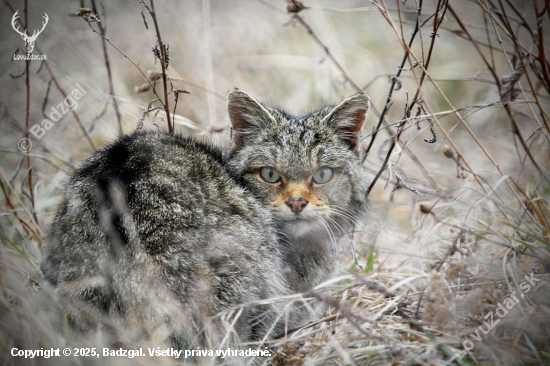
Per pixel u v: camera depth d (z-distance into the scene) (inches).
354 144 323.3
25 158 385.4
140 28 572.1
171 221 238.2
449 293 248.5
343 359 225.1
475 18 563.2
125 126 414.0
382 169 323.6
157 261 228.2
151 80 326.0
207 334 226.8
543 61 283.6
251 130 320.8
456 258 277.6
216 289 237.3
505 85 281.4
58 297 237.6
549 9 296.2
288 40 602.9
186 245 235.3
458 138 479.2
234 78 542.9
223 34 596.1
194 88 500.7
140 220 233.5
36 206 336.2
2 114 397.4
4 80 465.4
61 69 428.1
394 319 257.1
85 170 262.7
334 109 315.0
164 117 378.3
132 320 225.0
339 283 308.0
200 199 254.5
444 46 608.1
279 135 309.3
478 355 220.7
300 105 521.0
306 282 307.1
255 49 591.8
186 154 280.1
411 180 390.9
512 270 245.4
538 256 251.6
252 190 303.0
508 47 509.7
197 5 633.0
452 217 324.2
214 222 250.7
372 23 650.8
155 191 243.8
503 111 481.1
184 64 527.2
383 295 258.1
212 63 540.4
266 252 268.2
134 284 224.8
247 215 271.1
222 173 288.0
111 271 226.5
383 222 385.4
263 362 242.4
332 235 309.3
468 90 537.3
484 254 277.7
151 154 266.1
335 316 254.4
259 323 256.7
